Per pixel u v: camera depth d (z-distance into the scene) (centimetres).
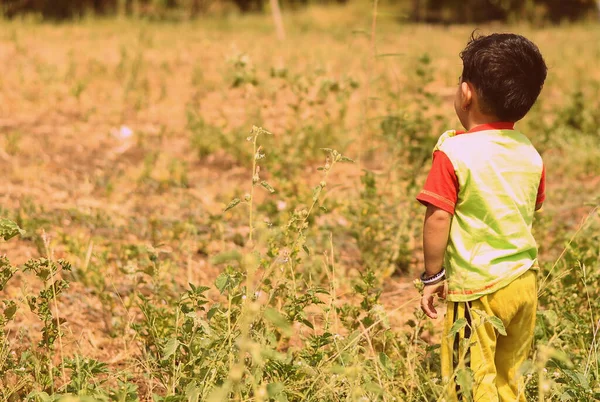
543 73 344
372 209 616
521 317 349
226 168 895
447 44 2055
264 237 322
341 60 1600
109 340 481
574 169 910
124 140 996
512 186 338
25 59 1481
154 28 2234
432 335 471
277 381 357
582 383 344
